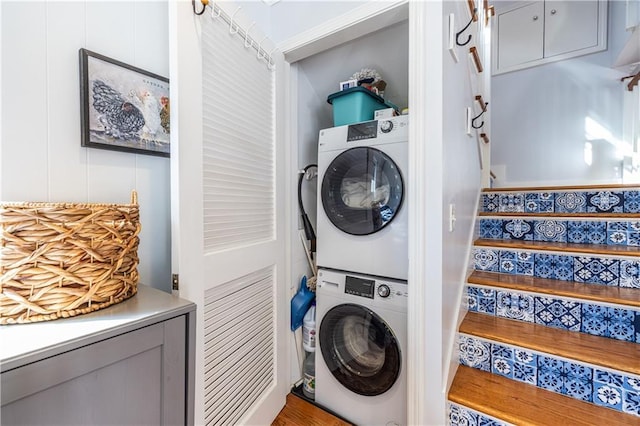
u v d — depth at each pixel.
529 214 1.76
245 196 1.30
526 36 2.99
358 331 1.57
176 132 0.93
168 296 0.73
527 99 2.99
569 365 1.07
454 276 1.28
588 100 2.70
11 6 0.72
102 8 0.90
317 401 1.64
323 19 1.44
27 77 0.75
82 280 0.60
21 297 0.53
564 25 2.81
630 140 2.46
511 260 1.61
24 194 0.74
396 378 1.35
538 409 1.01
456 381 1.19
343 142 1.55
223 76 1.15
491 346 1.24
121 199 0.95
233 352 1.21
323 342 1.60
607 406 1.00
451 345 1.20
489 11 2.49
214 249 1.11
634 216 1.46
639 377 0.95
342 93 1.63
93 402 0.52
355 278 1.49
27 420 0.45
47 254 0.56
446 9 1.14
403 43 1.68
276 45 1.56
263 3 1.59
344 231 1.53
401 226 1.35
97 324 0.55
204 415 1.04
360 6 1.32
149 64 1.03
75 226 0.59
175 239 0.93
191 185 0.97
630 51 2.26
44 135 0.78
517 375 1.18
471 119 1.67
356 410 1.49
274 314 1.52
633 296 1.19
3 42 0.70
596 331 1.20
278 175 1.54
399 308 1.35
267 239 1.46
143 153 1.00
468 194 1.62
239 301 1.25
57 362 0.47
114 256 0.66
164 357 0.63
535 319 1.34
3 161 0.71
